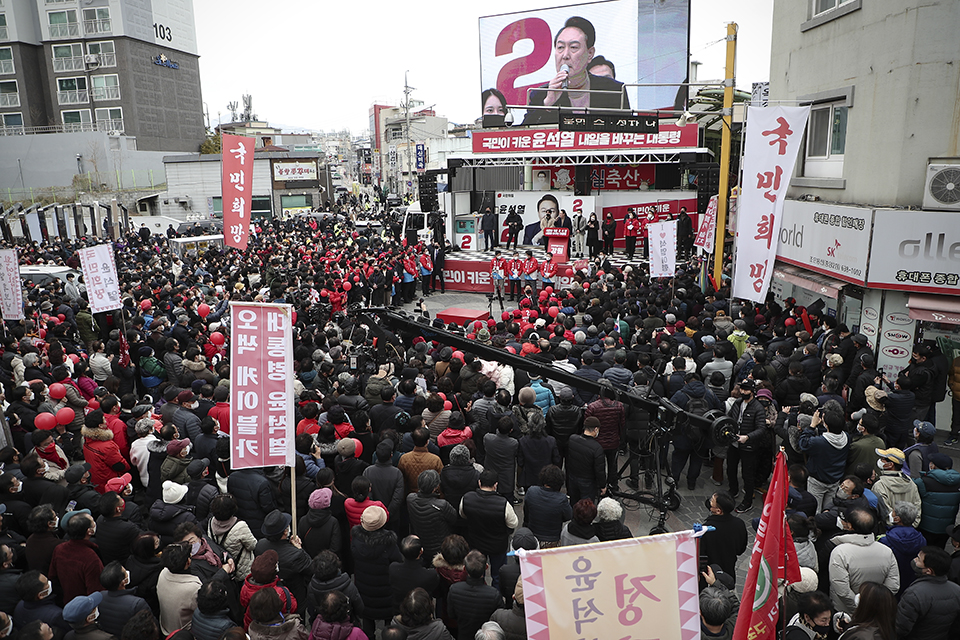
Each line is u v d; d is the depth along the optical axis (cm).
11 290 1246
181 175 5322
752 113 1248
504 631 474
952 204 1025
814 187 1371
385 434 757
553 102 3284
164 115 6194
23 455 849
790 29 1477
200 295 1623
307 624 642
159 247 3231
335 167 10819
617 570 417
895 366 1117
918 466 718
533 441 774
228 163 1565
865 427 752
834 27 1284
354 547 580
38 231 3597
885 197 1131
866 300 1138
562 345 1058
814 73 1372
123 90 5766
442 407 818
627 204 2930
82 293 1975
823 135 1371
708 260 1816
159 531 585
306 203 5638
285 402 635
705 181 2256
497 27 3319
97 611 464
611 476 873
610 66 3161
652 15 3034
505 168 3322
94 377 1129
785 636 452
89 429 749
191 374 1009
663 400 805
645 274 1930
